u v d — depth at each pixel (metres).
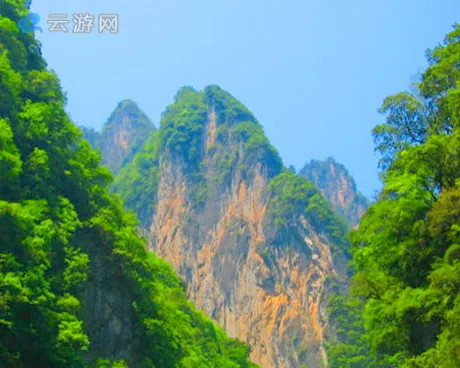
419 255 33.19
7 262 35.53
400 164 36.12
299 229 194.50
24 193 42.84
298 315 182.00
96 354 49.94
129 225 59.69
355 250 38.47
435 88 37.84
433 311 29.45
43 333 38.19
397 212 33.88
